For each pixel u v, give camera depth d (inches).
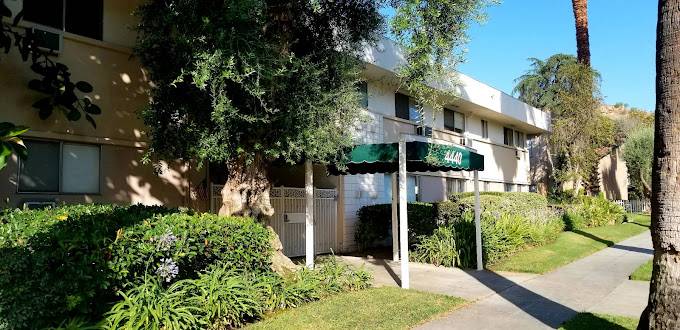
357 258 542.6
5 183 332.8
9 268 193.9
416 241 559.2
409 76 317.4
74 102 360.8
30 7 353.4
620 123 1600.6
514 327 279.1
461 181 864.3
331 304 314.2
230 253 288.5
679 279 203.9
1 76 334.6
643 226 1018.7
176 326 227.1
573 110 1050.1
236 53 266.5
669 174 206.8
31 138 347.9
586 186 1295.5
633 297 361.1
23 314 191.0
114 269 220.7
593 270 481.7
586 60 1061.8
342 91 333.7
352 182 605.9
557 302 343.0
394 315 291.9
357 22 364.5
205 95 296.8
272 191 509.4
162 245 238.7
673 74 207.6
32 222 231.3
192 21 267.9
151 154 334.6
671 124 207.0
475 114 923.4
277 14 330.0
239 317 267.0
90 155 379.9
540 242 629.3
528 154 1193.4
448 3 295.3
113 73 394.9
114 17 399.2
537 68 1688.0
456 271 462.9
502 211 619.2
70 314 210.8
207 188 447.5
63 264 205.8
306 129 306.0
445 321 290.8
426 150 383.9
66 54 366.6
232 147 306.2
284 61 295.4
